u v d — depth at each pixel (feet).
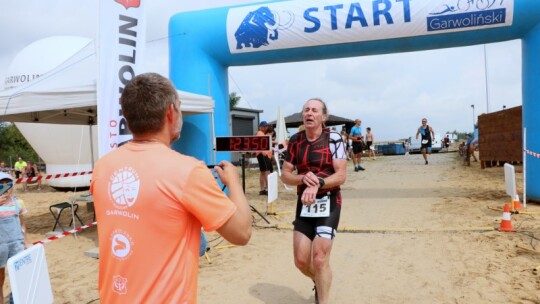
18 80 41.60
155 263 4.27
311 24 24.45
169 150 4.56
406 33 23.62
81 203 33.19
